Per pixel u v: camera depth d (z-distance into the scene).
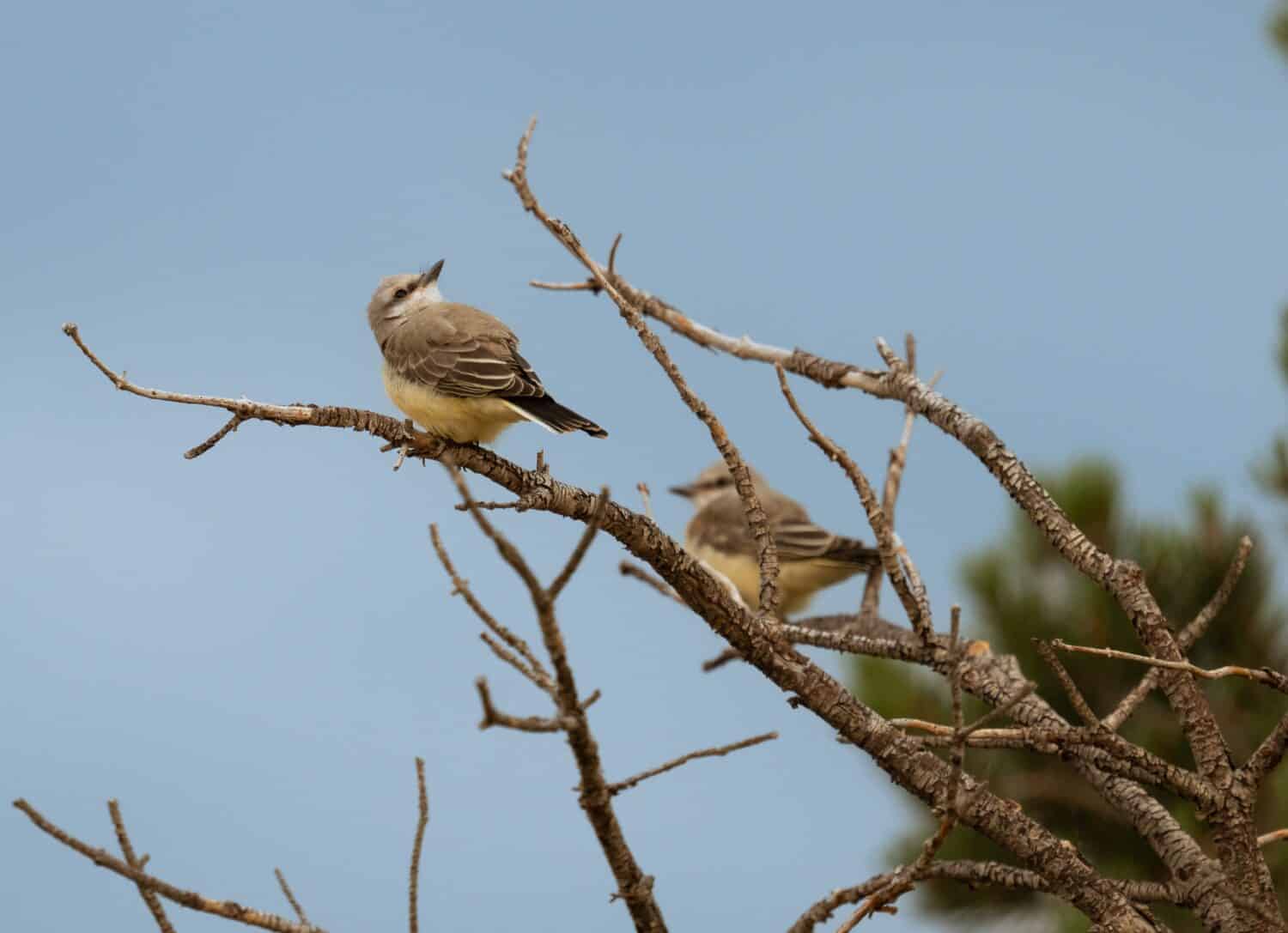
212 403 8.28
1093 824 13.54
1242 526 14.28
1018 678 9.21
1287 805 12.62
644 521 8.53
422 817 6.95
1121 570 8.66
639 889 6.74
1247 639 14.04
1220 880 7.91
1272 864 12.26
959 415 9.61
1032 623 14.19
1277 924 7.69
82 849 6.47
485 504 9.15
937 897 14.35
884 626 11.31
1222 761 8.02
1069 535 8.92
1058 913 13.69
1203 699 8.24
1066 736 7.93
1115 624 13.97
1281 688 7.68
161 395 8.05
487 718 5.86
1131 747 7.94
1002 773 13.69
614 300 9.23
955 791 6.85
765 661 8.55
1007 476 9.27
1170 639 8.39
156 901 6.80
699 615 8.59
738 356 11.42
